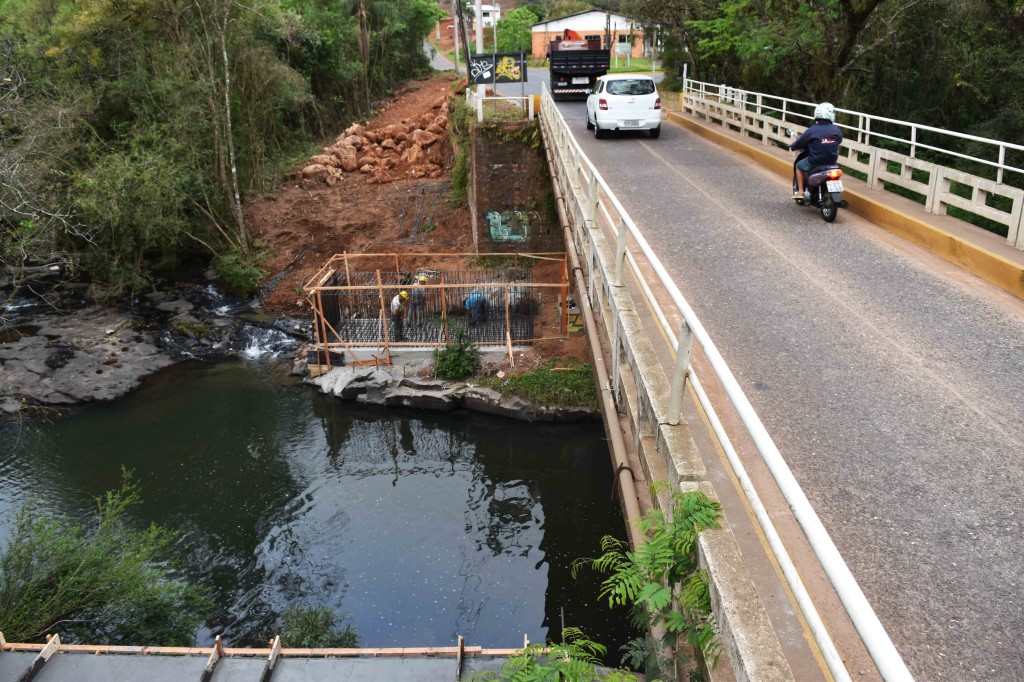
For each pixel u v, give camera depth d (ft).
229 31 85.81
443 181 88.84
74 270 71.56
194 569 38.17
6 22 77.56
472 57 66.90
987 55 55.88
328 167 93.15
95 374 57.98
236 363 62.23
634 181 44.21
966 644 10.65
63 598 30.94
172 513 42.93
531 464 47.34
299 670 26.25
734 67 87.61
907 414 17.11
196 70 79.36
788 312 23.66
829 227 34.14
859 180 41.65
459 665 26.23
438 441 50.24
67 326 65.10
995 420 16.72
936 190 32.55
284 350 64.18
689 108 76.84
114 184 66.85
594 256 25.57
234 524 41.91
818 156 35.45
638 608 13.19
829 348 20.84
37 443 50.47
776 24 63.67
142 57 78.02
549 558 38.63
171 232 73.05
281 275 76.23
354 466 47.80
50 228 64.34
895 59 63.72
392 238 79.15
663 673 11.40
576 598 35.63
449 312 60.34
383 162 96.53
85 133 75.36
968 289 25.55
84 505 43.68
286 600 35.78
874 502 13.92
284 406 55.01
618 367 19.66
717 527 10.78
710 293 25.54
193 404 55.52
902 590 11.68
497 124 67.31
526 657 12.78
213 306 72.43
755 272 27.76
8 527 41.27
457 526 41.52
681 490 11.68
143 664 26.50
